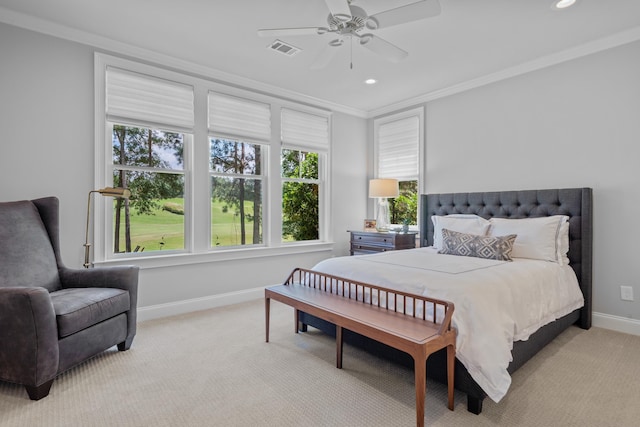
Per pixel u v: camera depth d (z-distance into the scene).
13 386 2.06
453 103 4.16
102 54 3.04
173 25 2.79
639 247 2.88
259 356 2.48
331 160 4.82
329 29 2.34
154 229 3.42
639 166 2.87
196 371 2.25
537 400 1.89
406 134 4.71
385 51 2.56
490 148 3.81
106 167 3.11
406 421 1.72
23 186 2.71
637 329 2.88
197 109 3.60
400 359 2.11
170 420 1.72
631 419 1.72
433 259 2.86
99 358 2.44
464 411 1.79
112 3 2.49
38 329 1.88
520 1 2.41
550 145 3.36
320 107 4.69
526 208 3.45
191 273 3.56
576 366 2.30
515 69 3.55
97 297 2.30
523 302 2.16
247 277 3.98
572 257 3.09
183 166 3.60
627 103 2.92
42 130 2.79
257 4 2.49
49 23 2.76
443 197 4.16
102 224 3.07
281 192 4.32
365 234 4.55
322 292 2.63
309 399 1.92
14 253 2.32
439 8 2.02
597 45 3.03
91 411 1.79
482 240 3.00
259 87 4.05
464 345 1.80
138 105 3.23
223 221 3.88
